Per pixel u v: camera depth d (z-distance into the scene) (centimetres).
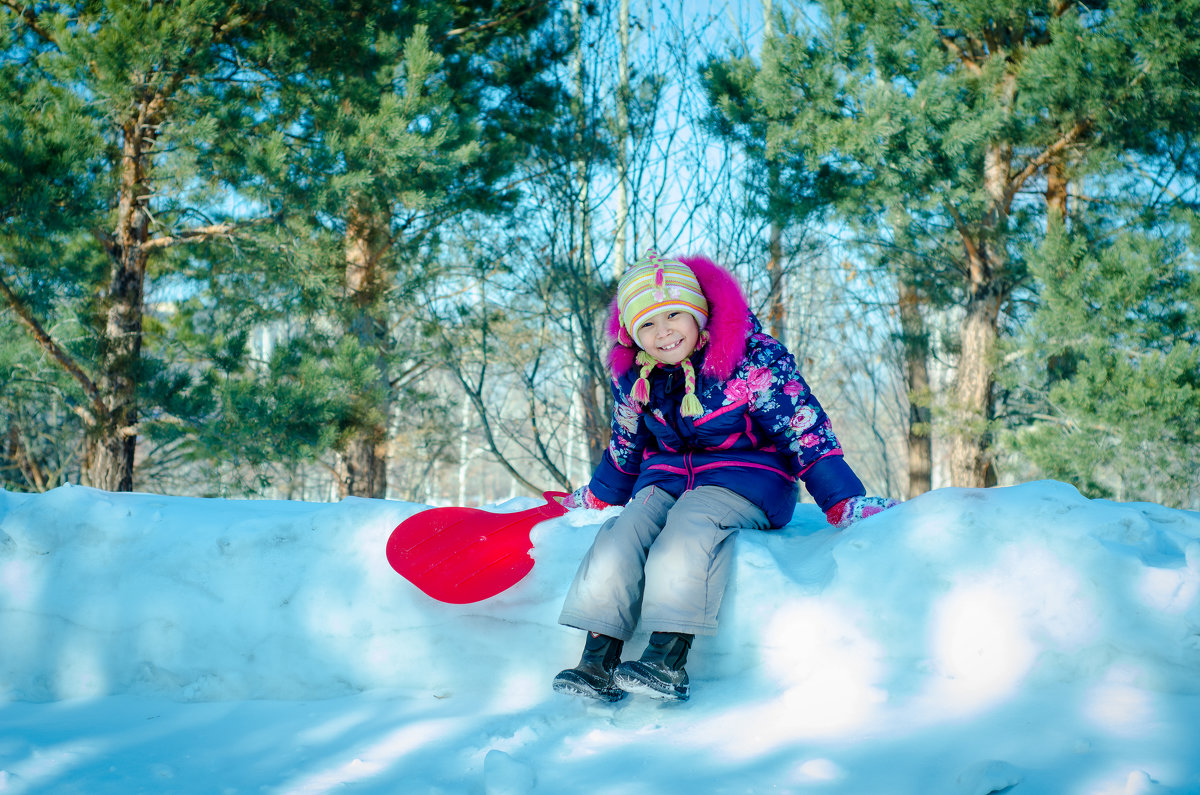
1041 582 175
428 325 1027
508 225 991
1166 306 761
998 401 1158
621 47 990
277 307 862
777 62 774
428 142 737
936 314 1276
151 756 170
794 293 1187
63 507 225
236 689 210
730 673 193
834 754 151
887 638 183
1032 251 779
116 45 662
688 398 210
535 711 187
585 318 985
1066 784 130
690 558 186
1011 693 169
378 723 185
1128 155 877
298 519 218
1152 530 177
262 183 738
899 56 765
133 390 773
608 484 236
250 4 756
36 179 629
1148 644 165
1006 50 879
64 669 217
